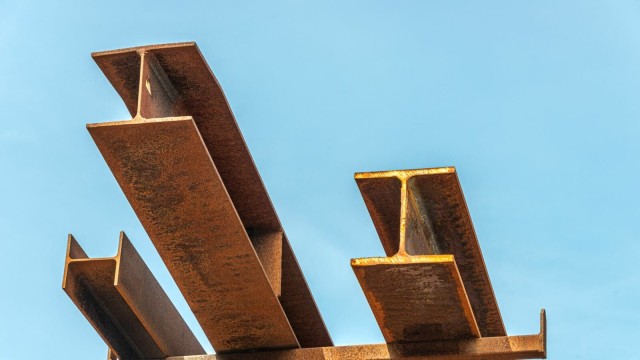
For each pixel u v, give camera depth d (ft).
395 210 43.29
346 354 45.68
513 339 44.04
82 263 43.98
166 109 42.98
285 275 49.65
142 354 47.67
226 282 44.01
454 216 43.60
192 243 42.73
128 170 40.50
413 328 43.91
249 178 47.16
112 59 42.45
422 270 40.14
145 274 46.16
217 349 47.16
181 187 40.93
